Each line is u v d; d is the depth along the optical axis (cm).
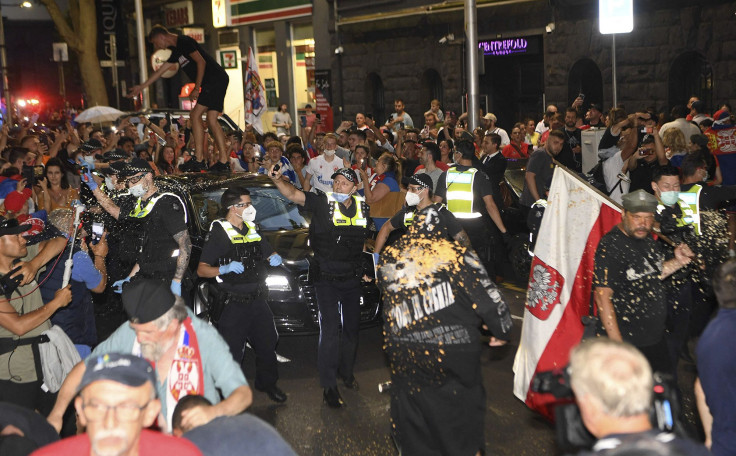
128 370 251
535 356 556
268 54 2962
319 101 2634
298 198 638
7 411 318
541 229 560
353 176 640
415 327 447
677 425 271
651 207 483
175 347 361
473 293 442
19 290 479
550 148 978
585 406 239
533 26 1984
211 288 647
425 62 2264
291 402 664
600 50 1827
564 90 1933
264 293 632
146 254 668
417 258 450
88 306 564
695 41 1648
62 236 523
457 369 445
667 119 1684
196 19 3278
